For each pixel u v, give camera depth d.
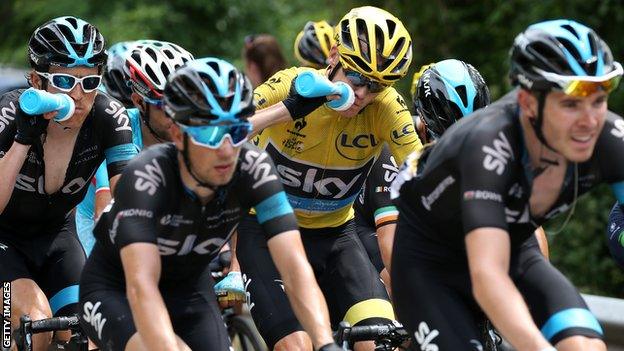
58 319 7.75
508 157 5.86
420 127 9.16
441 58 17.84
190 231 6.52
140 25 22.91
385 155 8.79
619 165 6.12
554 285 6.29
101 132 8.27
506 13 17.22
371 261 9.41
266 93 8.22
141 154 6.39
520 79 5.77
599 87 5.59
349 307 8.33
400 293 6.58
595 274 15.01
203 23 25.05
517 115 5.95
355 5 18.39
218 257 9.78
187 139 6.15
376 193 8.75
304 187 8.49
